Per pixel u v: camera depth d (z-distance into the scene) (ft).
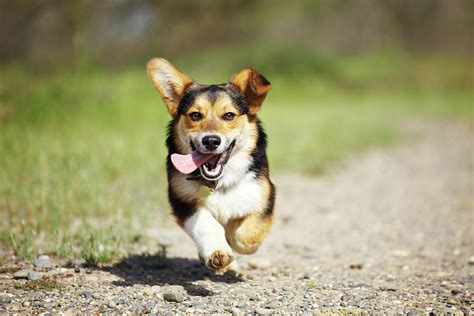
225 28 143.64
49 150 33.01
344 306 15.81
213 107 17.65
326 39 160.97
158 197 28.78
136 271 19.02
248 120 18.13
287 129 58.95
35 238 21.67
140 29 115.24
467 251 23.07
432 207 31.68
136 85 57.47
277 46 148.56
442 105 108.17
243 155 17.66
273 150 45.34
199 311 15.16
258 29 152.35
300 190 36.27
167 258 21.02
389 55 153.99
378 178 41.16
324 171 42.16
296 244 24.64
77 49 54.54
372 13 162.40
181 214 17.25
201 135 17.07
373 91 130.72
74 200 26.03
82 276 18.01
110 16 98.17
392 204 32.83
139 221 25.61
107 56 106.42
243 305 15.71
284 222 28.60
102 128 43.21
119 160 33.86
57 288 16.55
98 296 16.02
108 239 21.27
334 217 29.81
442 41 162.20
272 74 131.13
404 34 163.94
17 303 15.26
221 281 18.49
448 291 17.40
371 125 70.64
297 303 16.14
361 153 53.01
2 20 83.10
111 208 26.03
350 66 143.23
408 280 19.06
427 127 76.89
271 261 21.89
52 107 44.01
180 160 16.75
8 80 48.21
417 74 141.08
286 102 103.91
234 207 17.28
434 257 22.45
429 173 42.86
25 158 30.94
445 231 26.53
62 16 77.10
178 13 119.55
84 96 48.73
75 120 43.83
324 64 140.46
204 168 16.81
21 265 18.83
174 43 135.85
